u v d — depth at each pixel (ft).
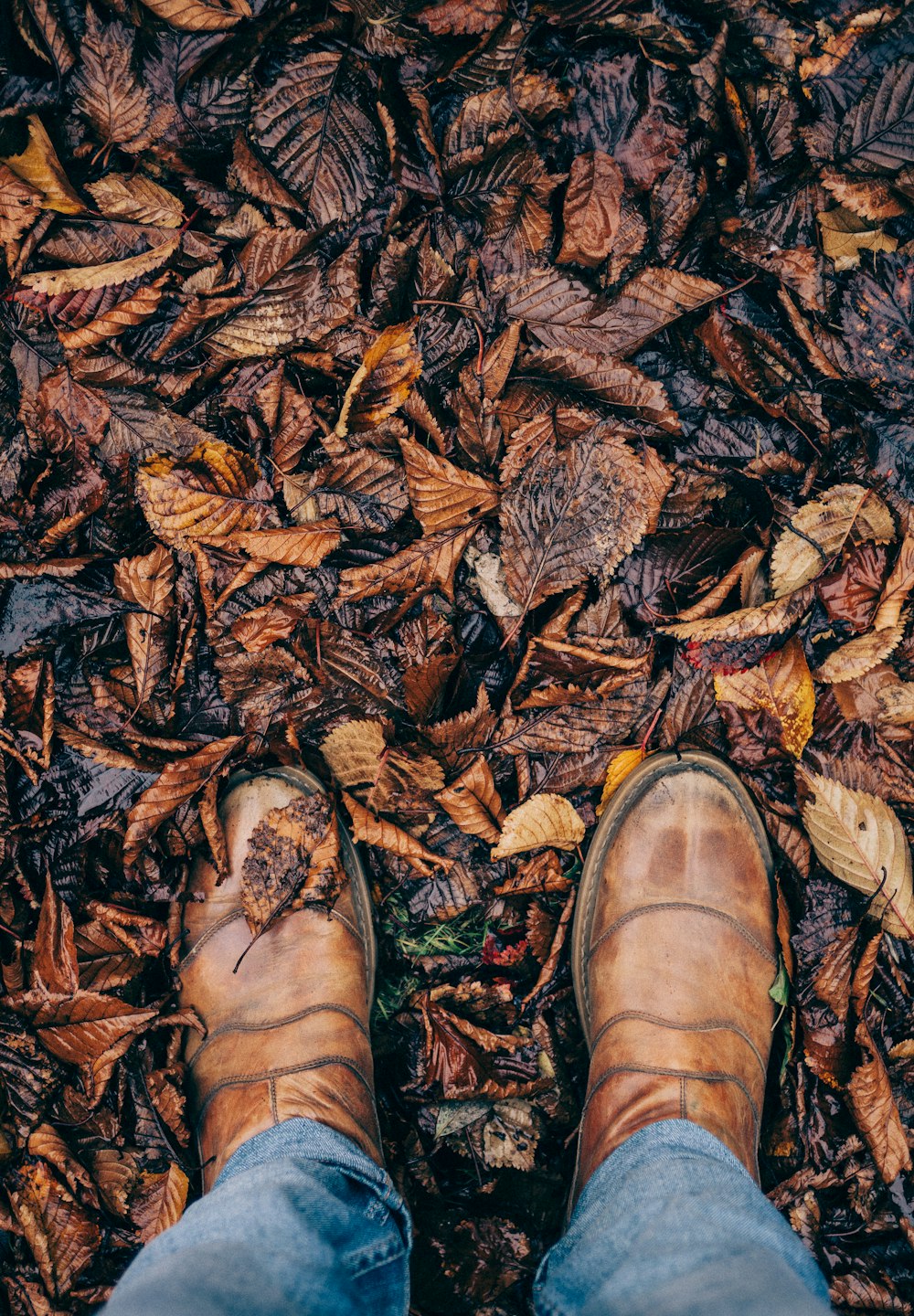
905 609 2.28
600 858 2.37
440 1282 2.32
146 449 2.22
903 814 2.32
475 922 2.39
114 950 2.30
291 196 2.21
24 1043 2.26
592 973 2.35
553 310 2.23
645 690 2.31
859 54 2.19
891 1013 2.34
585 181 2.20
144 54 2.17
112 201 2.22
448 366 2.24
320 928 2.31
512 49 2.18
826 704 2.30
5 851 2.25
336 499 2.26
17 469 2.22
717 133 2.22
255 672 2.27
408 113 2.20
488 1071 2.35
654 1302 1.71
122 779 2.25
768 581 2.29
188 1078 2.32
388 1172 2.35
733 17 2.18
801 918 2.34
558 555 2.24
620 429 2.24
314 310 2.22
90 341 2.20
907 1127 2.34
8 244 2.19
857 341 2.24
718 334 2.25
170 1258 1.75
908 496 2.25
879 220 2.24
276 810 2.28
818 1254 2.31
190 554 2.23
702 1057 2.24
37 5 2.15
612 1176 2.07
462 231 2.23
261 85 2.19
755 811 2.37
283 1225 1.82
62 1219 2.25
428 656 2.28
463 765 2.31
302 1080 2.22
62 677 2.26
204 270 2.22
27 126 2.19
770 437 2.28
